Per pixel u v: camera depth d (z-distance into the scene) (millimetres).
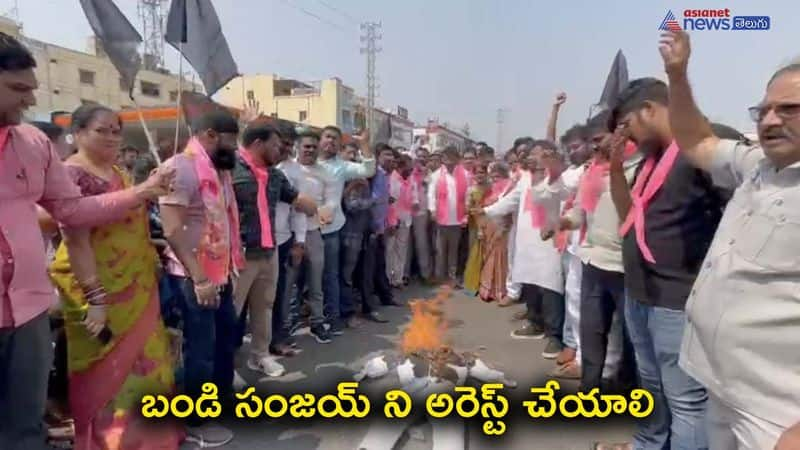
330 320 5535
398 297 7410
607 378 3766
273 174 4207
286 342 4898
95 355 2742
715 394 1836
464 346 5141
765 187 1717
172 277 3307
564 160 4922
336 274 5551
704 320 1836
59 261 2719
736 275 1718
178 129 3330
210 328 3197
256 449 3172
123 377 2770
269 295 4215
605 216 3307
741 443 1765
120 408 2770
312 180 5172
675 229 2359
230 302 3453
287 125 5113
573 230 3945
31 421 2242
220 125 3170
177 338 3676
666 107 2396
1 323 2059
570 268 4480
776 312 1614
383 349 4984
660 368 2506
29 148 2166
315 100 40406
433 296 7504
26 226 2141
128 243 2752
